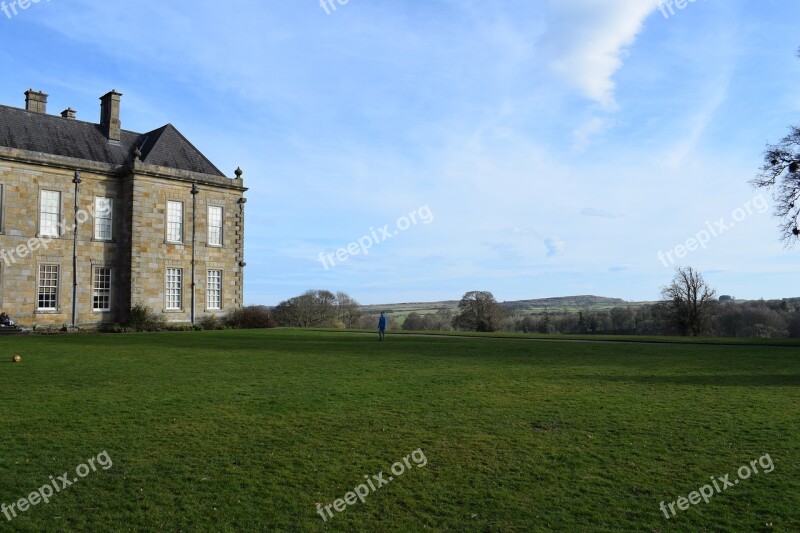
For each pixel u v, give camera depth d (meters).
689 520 6.54
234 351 23.06
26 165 35.16
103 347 24.11
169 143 41.72
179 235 40.69
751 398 12.84
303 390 13.55
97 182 38.06
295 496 7.12
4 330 33.00
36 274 35.41
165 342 27.30
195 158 42.75
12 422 10.12
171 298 40.09
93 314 37.59
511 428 10.11
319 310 72.31
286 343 27.55
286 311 71.81
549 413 11.23
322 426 10.15
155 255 39.16
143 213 38.66
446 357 21.38
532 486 7.48
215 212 42.81
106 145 39.81
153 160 39.66
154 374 15.98
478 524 6.42
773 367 18.56
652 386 14.45
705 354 23.12
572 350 24.75
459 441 9.32
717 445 9.16
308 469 8.02
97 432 9.58
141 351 22.56
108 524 6.31
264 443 9.12
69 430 9.67
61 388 13.48
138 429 9.80
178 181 40.50
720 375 16.56
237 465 8.14
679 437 9.59
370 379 15.40
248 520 6.45
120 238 38.88
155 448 8.80
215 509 6.72
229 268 43.22
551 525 6.40
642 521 6.51
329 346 26.11
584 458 8.52
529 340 31.69
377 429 9.99
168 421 10.37
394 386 14.23
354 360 20.08
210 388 13.71
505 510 6.77
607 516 6.62
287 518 6.52
